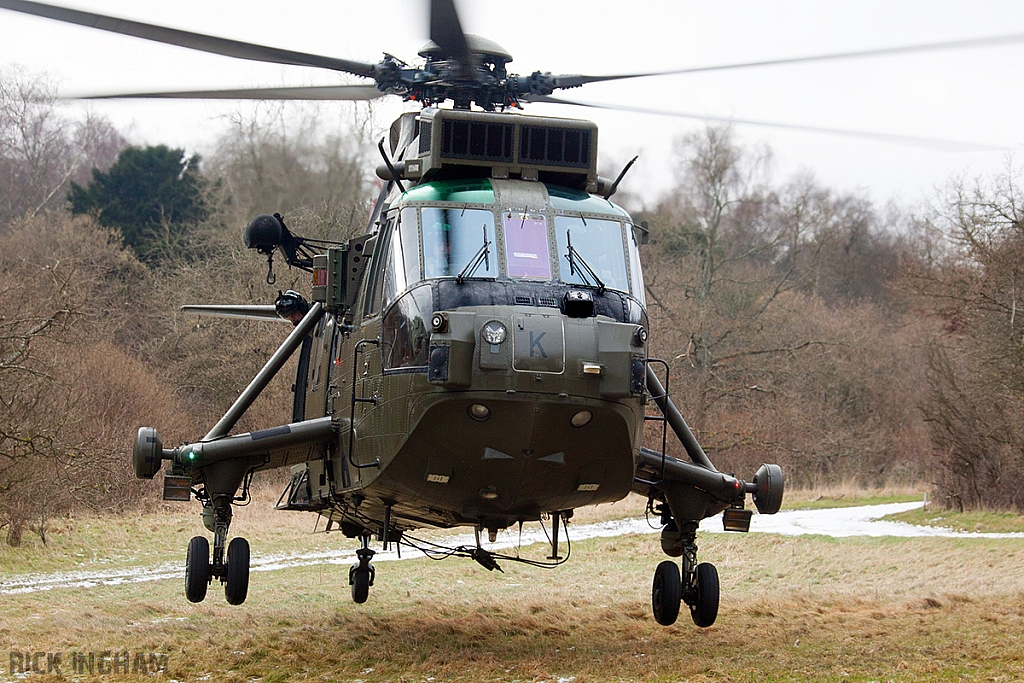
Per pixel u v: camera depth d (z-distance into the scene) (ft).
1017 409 158.92
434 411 52.29
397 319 55.31
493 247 56.13
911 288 203.51
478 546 68.74
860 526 151.74
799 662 56.85
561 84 68.03
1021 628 64.85
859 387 263.08
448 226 56.90
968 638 62.34
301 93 63.62
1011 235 170.60
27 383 129.49
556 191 60.08
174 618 77.41
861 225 325.62
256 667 59.16
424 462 54.54
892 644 61.16
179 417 196.65
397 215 58.65
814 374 256.93
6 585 101.45
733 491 66.59
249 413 210.18
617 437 53.83
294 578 106.11
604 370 52.16
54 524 140.87
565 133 61.00
